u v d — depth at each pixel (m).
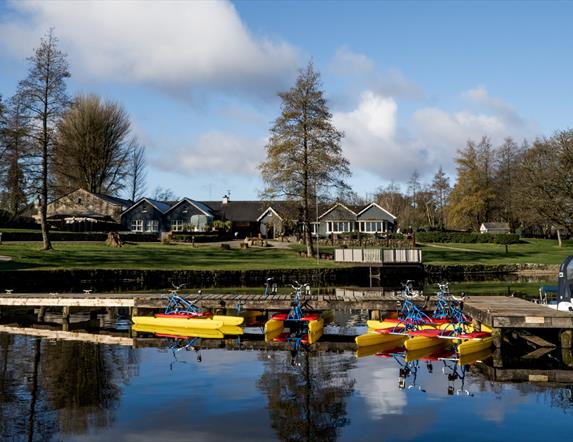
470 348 16.55
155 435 9.84
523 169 60.34
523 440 9.65
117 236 52.22
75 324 22.45
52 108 41.91
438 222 101.69
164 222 73.75
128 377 13.63
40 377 13.60
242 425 10.31
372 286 38.88
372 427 10.23
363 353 16.67
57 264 39.41
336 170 47.66
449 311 20.39
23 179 42.28
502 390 12.62
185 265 42.72
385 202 111.38
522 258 54.94
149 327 21.53
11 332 20.45
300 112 47.19
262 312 24.20
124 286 36.41
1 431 9.98
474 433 9.95
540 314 16.66
